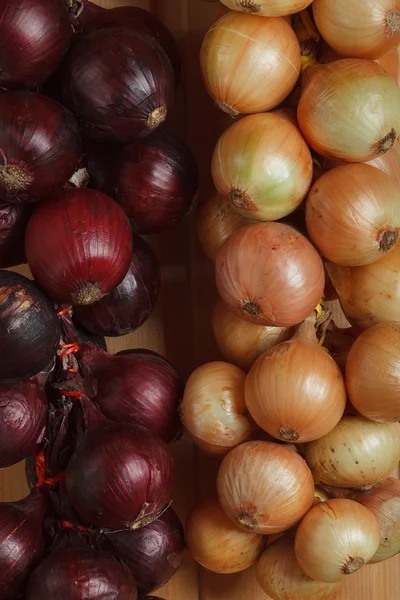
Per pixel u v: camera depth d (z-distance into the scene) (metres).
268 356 0.82
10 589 0.82
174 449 0.96
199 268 0.96
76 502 0.82
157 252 0.97
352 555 0.80
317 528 0.81
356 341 0.82
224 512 0.84
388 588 0.95
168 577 0.87
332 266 0.85
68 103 0.81
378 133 0.80
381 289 0.83
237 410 0.84
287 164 0.80
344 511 0.81
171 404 0.86
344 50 0.83
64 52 0.80
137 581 0.86
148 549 0.85
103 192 0.86
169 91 0.82
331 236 0.80
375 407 0.81
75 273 0.79
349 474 0.83
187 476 0.96
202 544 0.86
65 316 0.86
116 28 0.82
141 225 0.87
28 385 0.83
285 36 0.82
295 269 0.80
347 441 0.83
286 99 0.85
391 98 0.80
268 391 0.80
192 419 0.84
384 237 0.80
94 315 0.87
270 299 0.79
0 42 0.77
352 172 0.81
